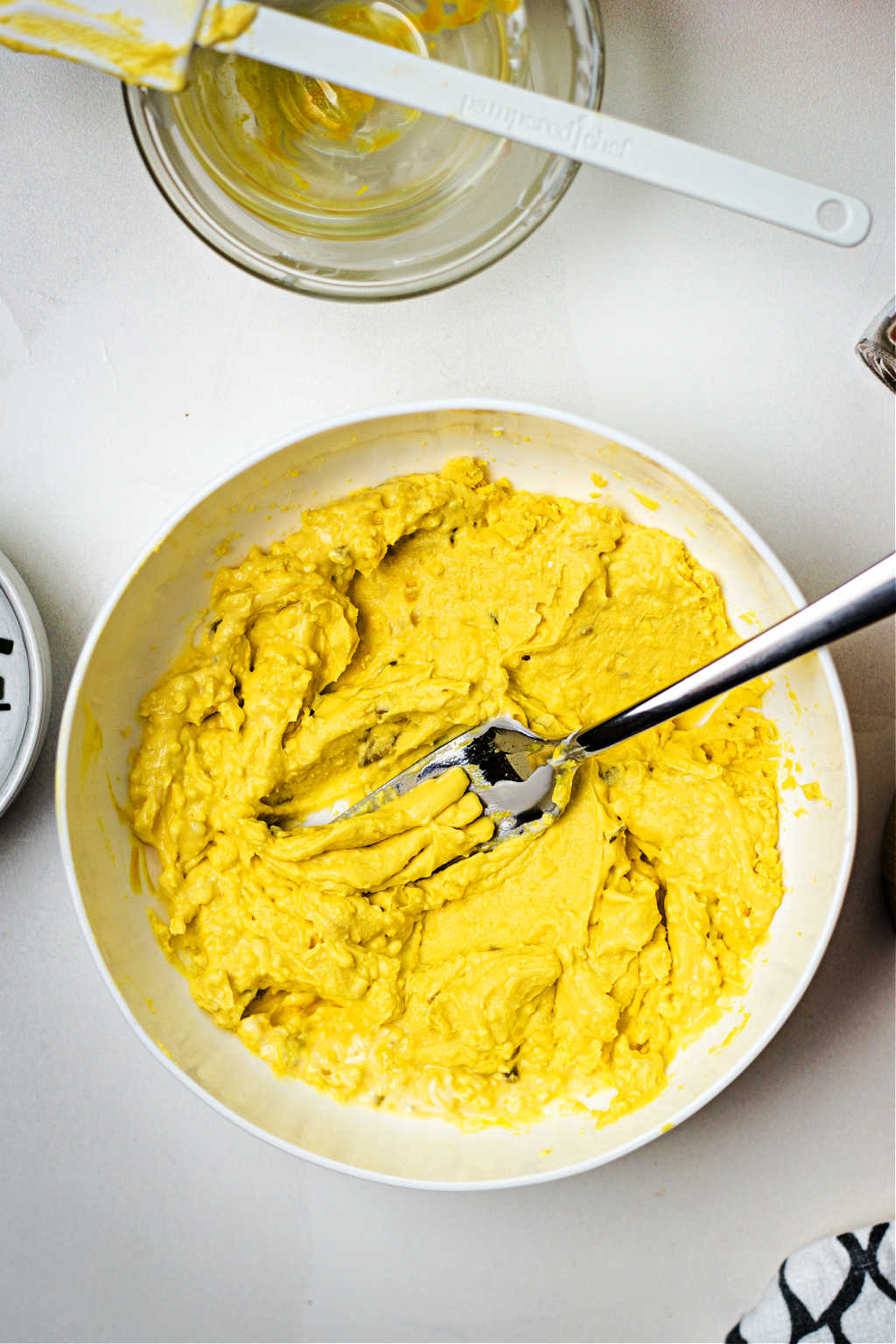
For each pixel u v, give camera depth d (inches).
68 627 19.8
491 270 19.7
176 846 19.1
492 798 19.2
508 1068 19.3
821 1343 19.8
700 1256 20.4
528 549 19.3
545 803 19.1
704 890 19.4
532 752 18.9
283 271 18.9
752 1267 20.4
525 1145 19.1
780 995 18.9
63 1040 20.0
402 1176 18.9
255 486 18.7
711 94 19.6
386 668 19.4
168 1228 20.2
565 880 19.4
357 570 19.3
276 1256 20.3
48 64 19.3
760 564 18.6
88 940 18.3
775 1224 20.4
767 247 19.8
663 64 19.5
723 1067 18.9
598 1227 20.5
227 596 19.1
